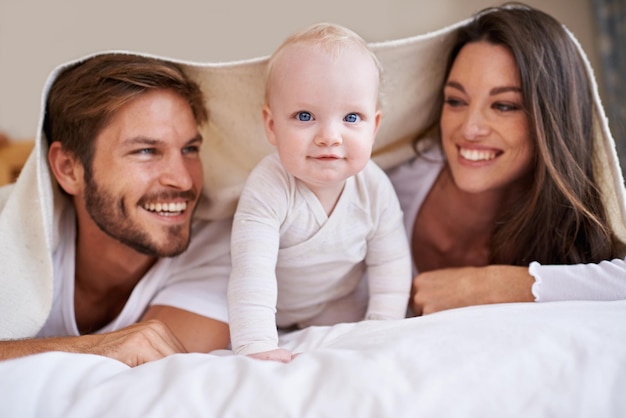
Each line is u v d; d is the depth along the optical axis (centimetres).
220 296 113
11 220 104
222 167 120
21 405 67
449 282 109
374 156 127
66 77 107
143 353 89
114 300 120
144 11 214
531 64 108
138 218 106
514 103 110
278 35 222
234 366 72
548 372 68
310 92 86
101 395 68
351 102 87
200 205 121
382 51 113
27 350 90
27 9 207
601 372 67
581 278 99
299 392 67
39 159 104
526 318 79
